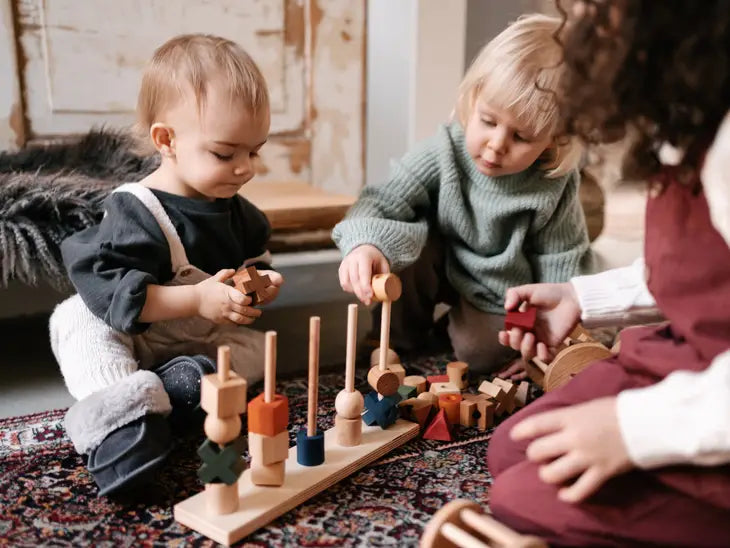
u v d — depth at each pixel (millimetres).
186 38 1045
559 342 936
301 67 1853
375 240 1123
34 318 1470
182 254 1026
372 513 809
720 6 570
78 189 1192
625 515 630
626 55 614
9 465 893
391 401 969
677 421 574
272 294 1003
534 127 1046
